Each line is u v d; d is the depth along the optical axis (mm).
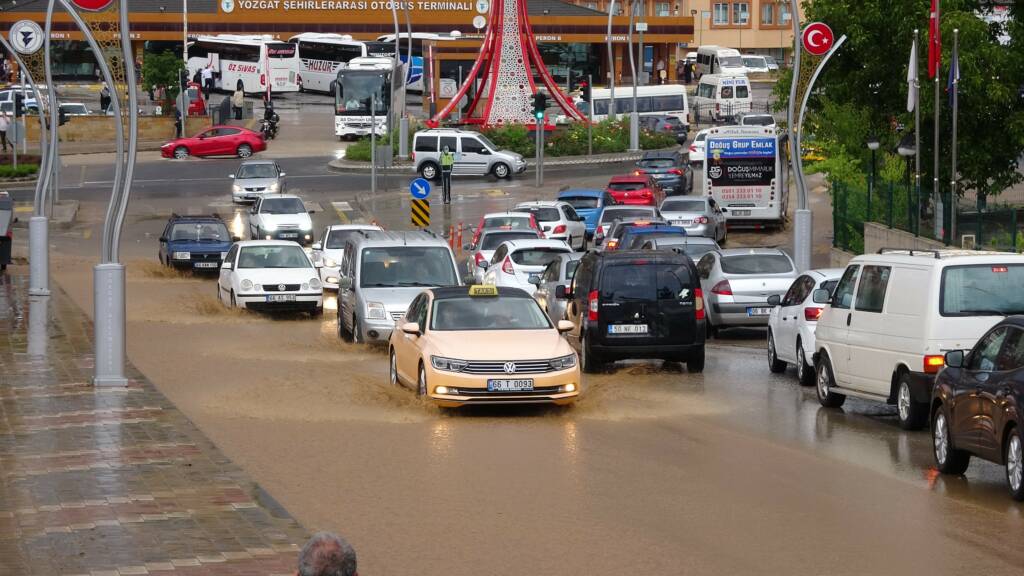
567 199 97750
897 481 26547
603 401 37062
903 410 32656
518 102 151250
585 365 43531
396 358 38594
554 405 36094
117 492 24250
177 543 20656
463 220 103375
